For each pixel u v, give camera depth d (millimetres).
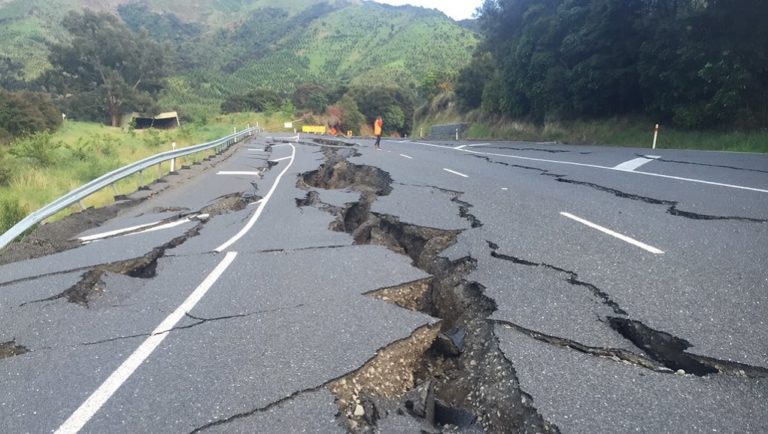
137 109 71812
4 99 32562
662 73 19594
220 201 11062
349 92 92062
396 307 4711
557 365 3508
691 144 18375
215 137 40250
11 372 3775
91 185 10617
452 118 46250
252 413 3125
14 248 7727
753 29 17391
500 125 35031
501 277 5191
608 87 22953
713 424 2816
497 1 33500
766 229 6340
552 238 6434
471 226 7344
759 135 16453
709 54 18016
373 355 3836
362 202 10312
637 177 10773
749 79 17266
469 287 5094
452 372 4055
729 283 4656
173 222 9164
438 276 5730
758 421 2828
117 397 3352
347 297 4988
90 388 3484
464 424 3355
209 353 3920
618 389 3191
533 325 4062
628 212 7664
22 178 14789
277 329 4309
